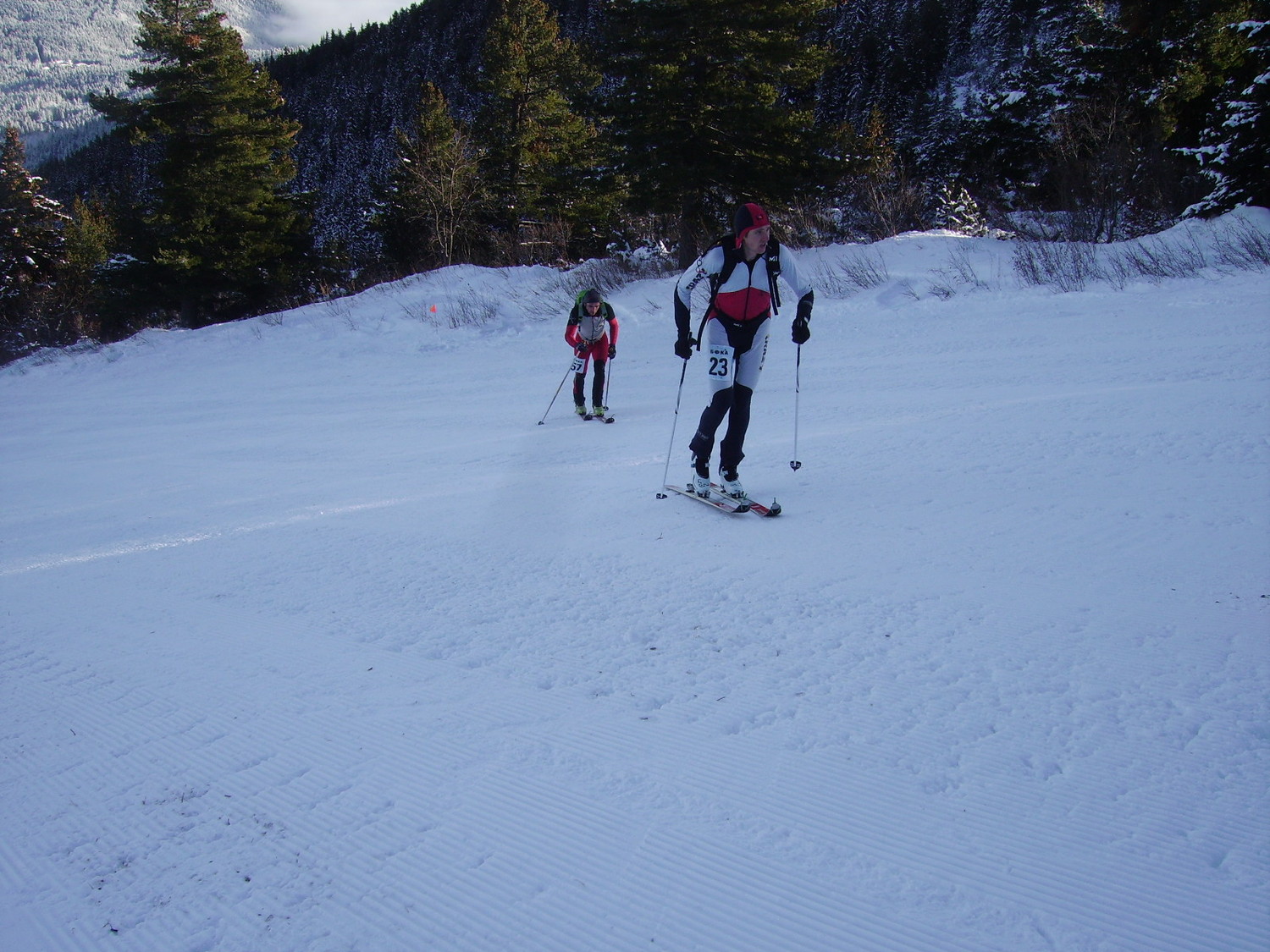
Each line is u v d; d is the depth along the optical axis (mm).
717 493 5566
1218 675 2998
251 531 5949
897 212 22047
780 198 21094
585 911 2098
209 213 30109
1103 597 3643
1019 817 2350
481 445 8766
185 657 3771
